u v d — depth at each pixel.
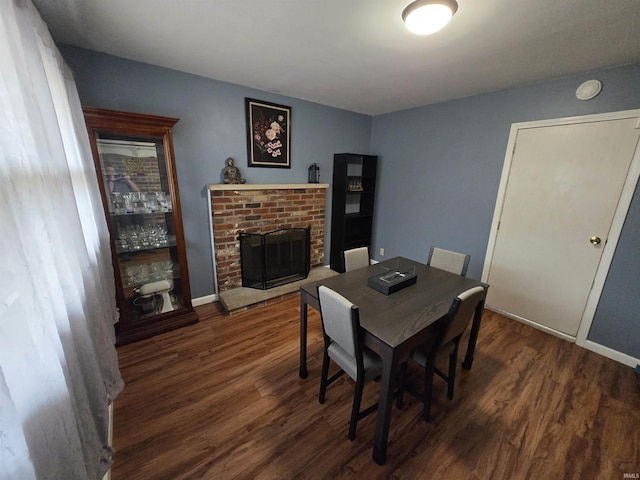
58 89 1.26
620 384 1.90
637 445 1.46
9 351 0.55
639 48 1.72
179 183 2.51
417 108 3.39
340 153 3.64
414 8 1.27
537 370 2.04
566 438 1.50
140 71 2.13
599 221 2.19
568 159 2.30
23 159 0.68
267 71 2.26
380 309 1.53
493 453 1.41
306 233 3.38
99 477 1.02
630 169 2.01
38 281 0.68
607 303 2.20
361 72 2.24
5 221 0.55
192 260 2.75
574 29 1.52
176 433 1.48
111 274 1.98
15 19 0.75
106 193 2.03
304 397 1.74
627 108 1.99
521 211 2.63
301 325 1.84
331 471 1.31
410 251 3.78
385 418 1.28
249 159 2.88
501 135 2.69
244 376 1.91
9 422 0.49
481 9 1.34
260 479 1.27
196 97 2.44
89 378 1.05
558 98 2.31
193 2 1.33
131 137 2.09
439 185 3.30
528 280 2.65
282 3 1.33
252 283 3.11
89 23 1.54
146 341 2.28
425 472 1.31
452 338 1.56
